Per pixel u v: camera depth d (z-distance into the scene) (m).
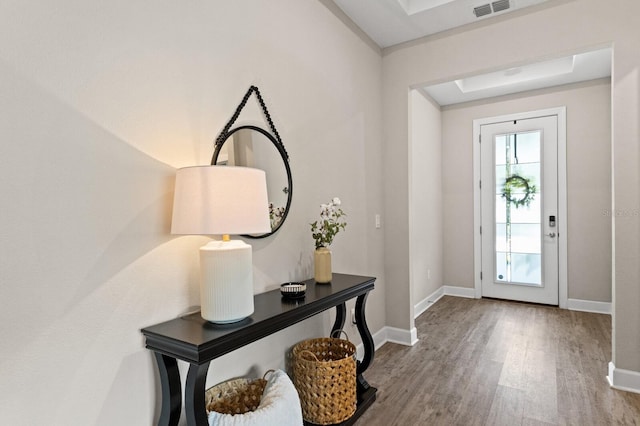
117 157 1.34
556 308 4.28
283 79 2.17
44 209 1.14
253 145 1.93
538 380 2.56
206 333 1.34
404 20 2.88
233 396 1.73
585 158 4.14
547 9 2.62
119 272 1.34
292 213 2.24
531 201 4.46
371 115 3.19
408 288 3.30
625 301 2.41
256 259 1.97
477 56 2.91
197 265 1.62
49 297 1.15
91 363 1.25
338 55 2.72
